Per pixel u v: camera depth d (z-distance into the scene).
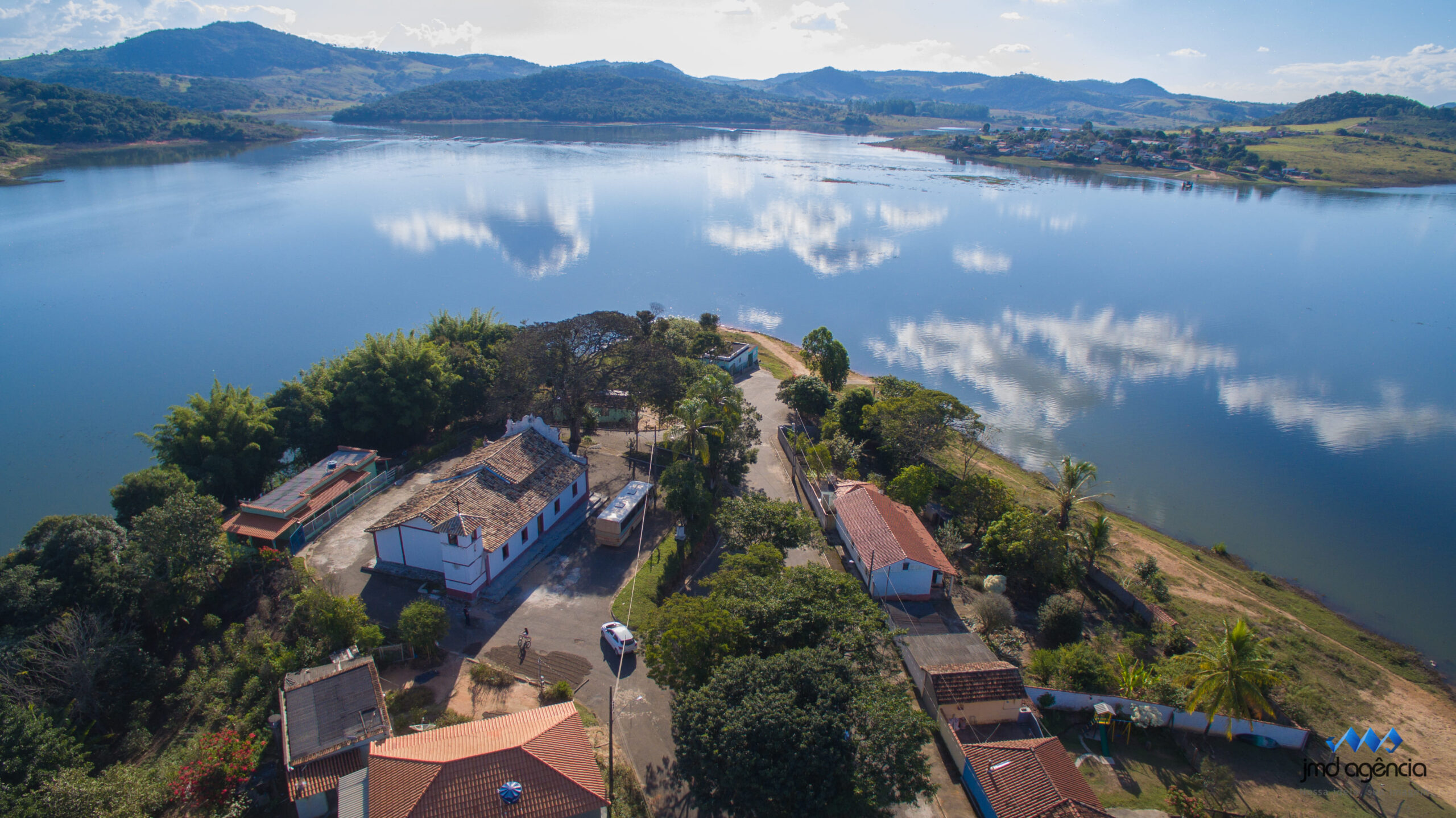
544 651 48.66
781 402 98.75
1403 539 75.62
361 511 64.88
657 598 54.75
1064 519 67.62
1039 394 110.38
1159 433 98.31
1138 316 146.25
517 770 33.59
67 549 48.88
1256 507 81.31
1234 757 43.75
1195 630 56.44
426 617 46.34
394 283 159.00
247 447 66.50
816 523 60.94
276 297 147.12
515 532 57.75
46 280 154.00
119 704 43.41
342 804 33.59
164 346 120.38
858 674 37.97
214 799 35.28
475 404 86.38
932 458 84.56
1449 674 56.91
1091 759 42.09
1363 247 199.38
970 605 57.56
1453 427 100.38
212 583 52.81
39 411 97.94
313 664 44.47
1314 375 117.94
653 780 39.12
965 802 38.75
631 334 79.56
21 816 32.28
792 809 32.38
